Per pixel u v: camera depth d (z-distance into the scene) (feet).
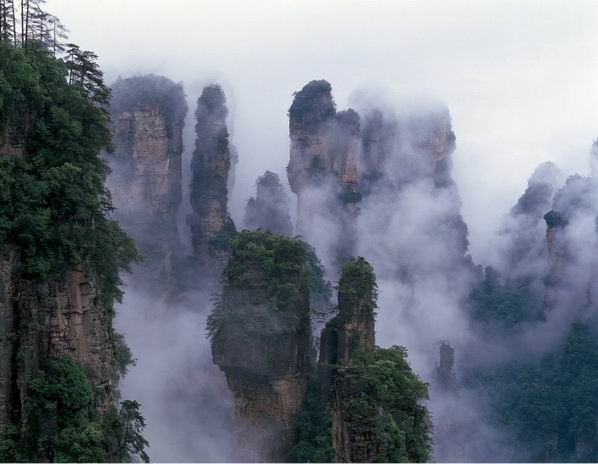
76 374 166.81
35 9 248.11
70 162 172.76
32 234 163.53
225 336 281.13
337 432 191.42
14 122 166.30
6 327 159.84
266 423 281.13
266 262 280.92
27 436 160.35
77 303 173.68
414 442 204.85
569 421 414.41
